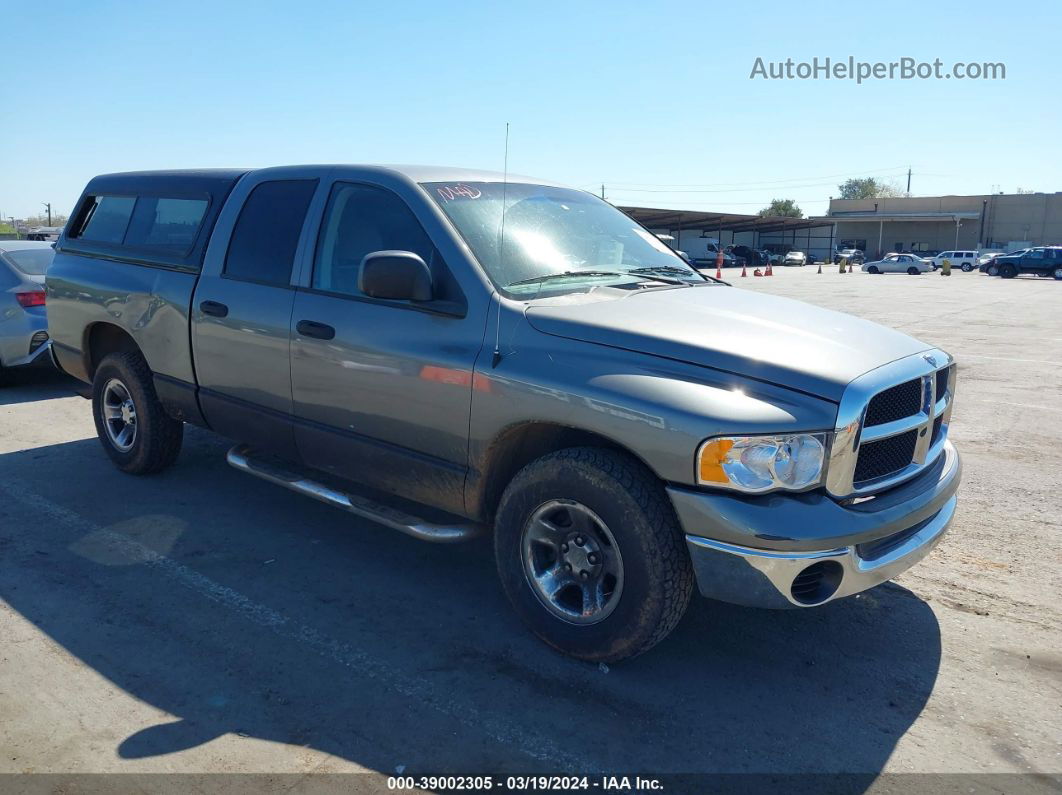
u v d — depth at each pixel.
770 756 2.92
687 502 3.02
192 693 3.23
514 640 3.67
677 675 3.41
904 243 82.56
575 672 3.42
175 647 3.57
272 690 3.26
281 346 4.31
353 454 4.12
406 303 3.81
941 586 4.29
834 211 87.31
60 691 3.23
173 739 2.95
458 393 3.59
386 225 4.03
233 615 3.86
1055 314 19.69
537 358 3.39
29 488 5.50
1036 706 3.25
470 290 3.65
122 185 5.73
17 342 8.30
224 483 5.63
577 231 4.38
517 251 3.91
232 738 2.96
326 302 4.14
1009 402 8.81
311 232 4.32
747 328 3.42
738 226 72.88
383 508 4.05
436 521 4.56
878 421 3.21
